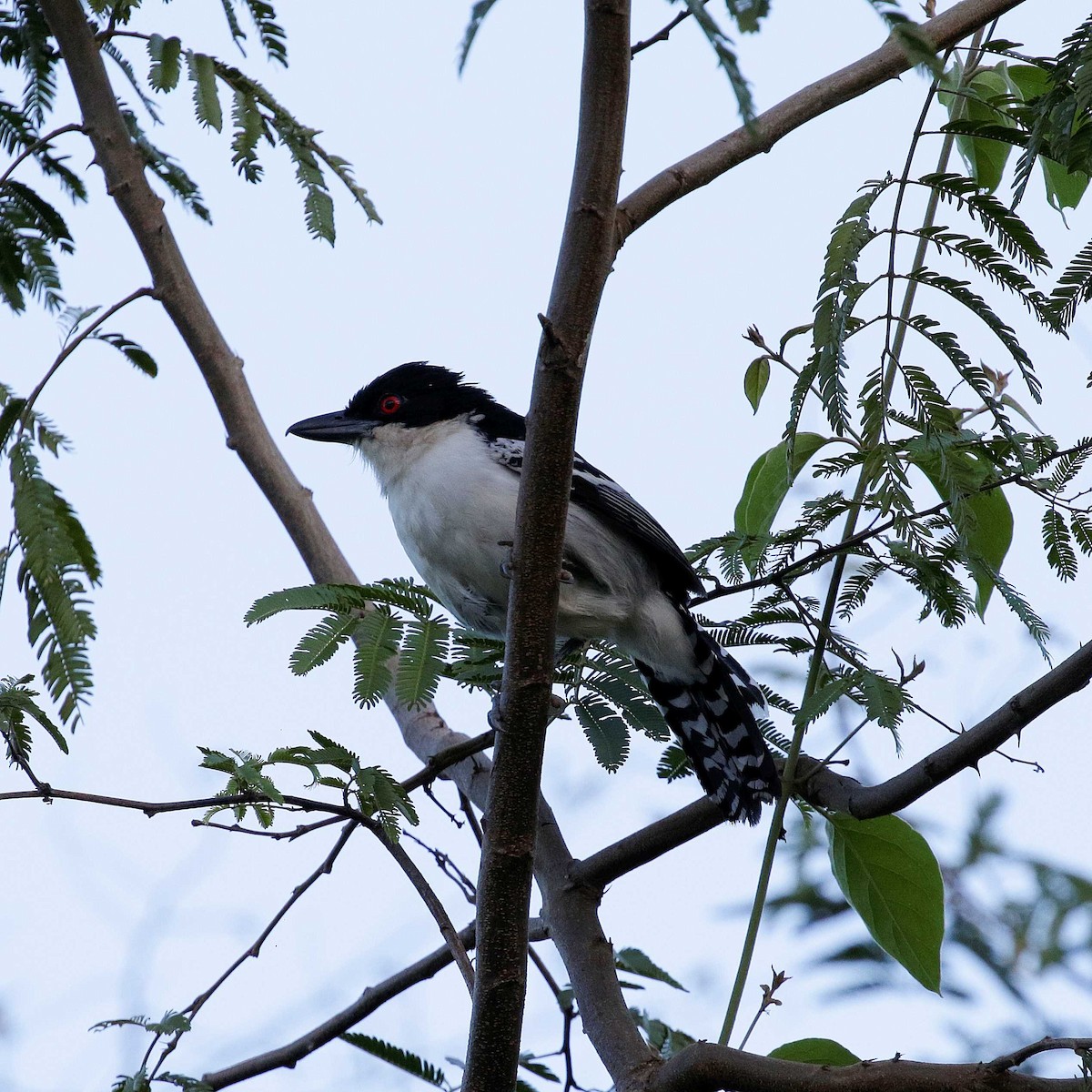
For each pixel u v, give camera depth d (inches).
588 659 341.1
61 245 377.4
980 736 305.4
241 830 277.6
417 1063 328.5
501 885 274.7
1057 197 349.4
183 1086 279.7
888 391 296.0
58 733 276.2
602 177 244.5
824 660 336.8
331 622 307.7
